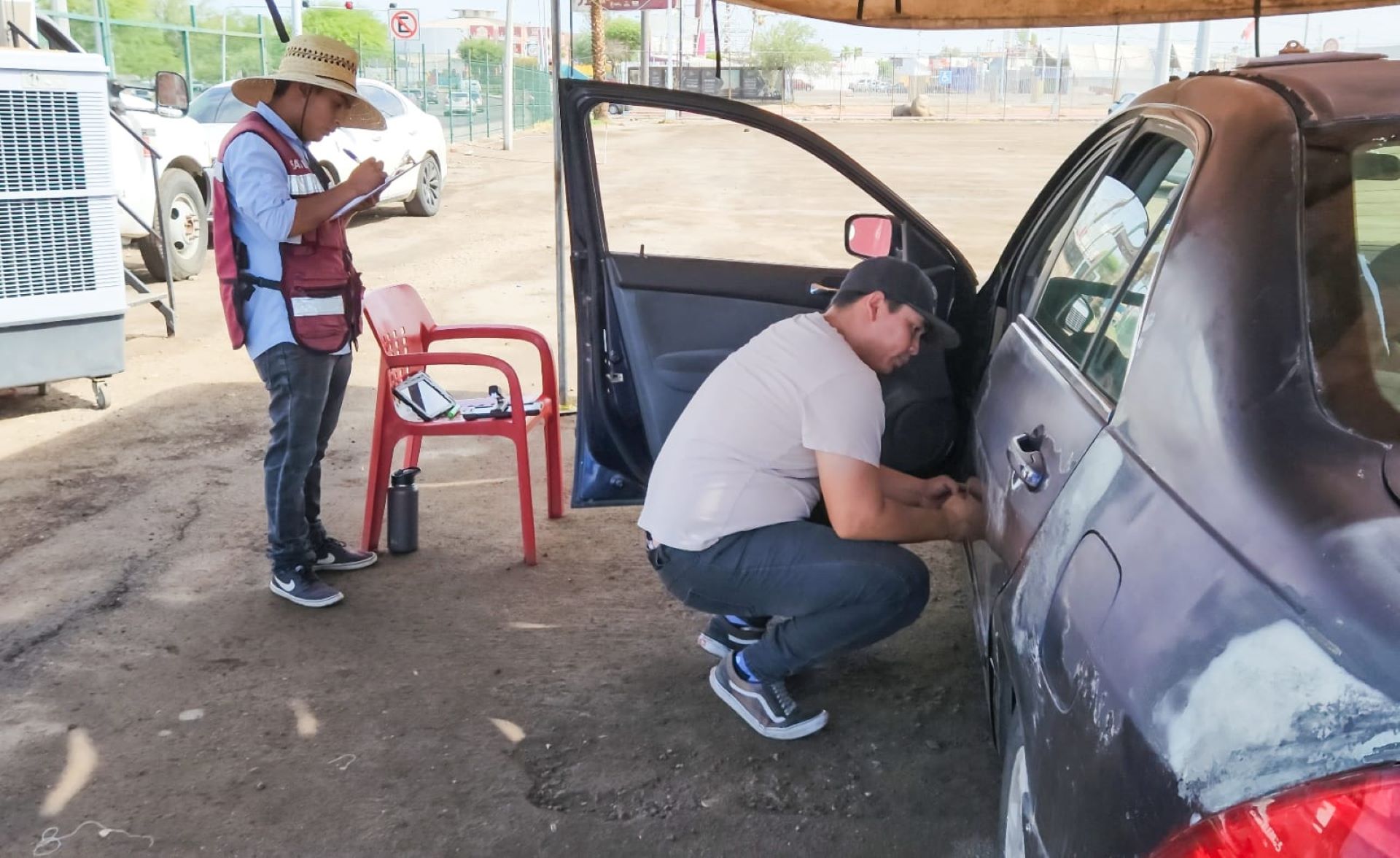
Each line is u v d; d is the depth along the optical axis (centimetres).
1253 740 127
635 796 290
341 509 486
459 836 275
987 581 244
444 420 431
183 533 458
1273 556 140
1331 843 114
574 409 618
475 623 383
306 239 367
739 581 296
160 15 2553
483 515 479
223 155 357
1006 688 225
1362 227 179
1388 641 122
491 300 909
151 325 820
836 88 5800
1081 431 200
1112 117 318
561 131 372
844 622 294
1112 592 162
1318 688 124
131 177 874
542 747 311
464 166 2144
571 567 429
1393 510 139
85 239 593
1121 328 210
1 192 558
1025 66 5138
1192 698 137
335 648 365
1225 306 172
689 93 362
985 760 304
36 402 637
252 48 2456
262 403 639
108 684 343
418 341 452
